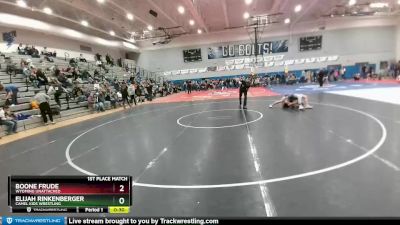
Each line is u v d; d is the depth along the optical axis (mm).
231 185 3957
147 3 19391
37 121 11766
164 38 31766
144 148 6574
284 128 7629
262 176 4215
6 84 13328
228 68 33156
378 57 30375
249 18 26875
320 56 31188
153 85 28141
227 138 6953
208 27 31016
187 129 8625
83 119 13266
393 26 29844
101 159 5875
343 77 30281
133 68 32344
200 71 33750
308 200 3330
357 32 30312
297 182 3883
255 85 30016
